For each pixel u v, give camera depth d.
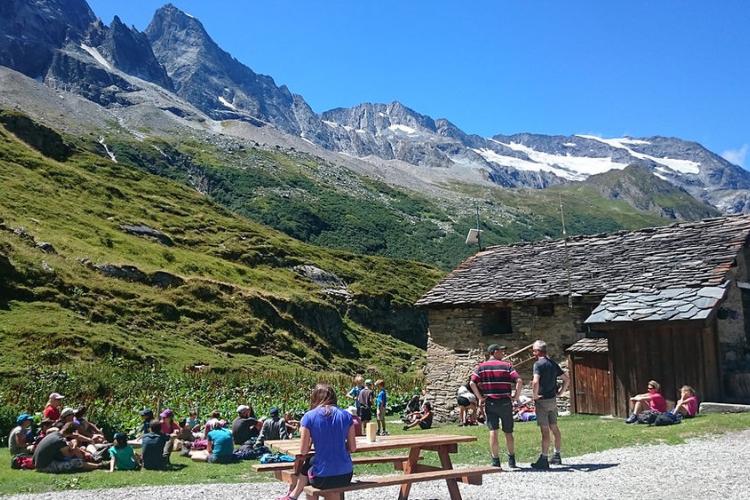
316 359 56.19
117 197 82.62
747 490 9.57
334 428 8.52
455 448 10.69
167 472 14.12
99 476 13.48
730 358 21.61
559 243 29.45
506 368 12.32
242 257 78.12
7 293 42.34
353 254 105.00
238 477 13.33
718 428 15.20
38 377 29.33
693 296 20.44
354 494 10.70
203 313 53.34
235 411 26.03
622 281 23.53
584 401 22.89
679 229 26.42
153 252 63.50
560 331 24.64
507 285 26.84
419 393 35.56
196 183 192.50
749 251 24.73
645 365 20.22
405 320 83.50
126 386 29.25
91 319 44.25
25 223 55.88
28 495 11.55
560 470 11.81
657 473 11.03
